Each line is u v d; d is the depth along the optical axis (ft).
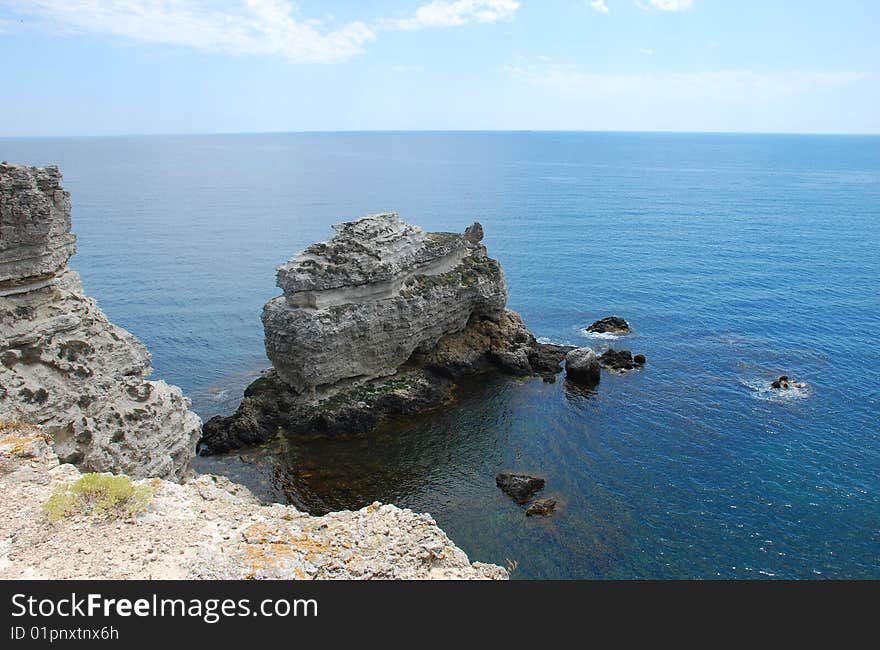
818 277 328.49
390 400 188.65
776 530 135.03
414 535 65.51
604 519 139.13
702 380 207.31
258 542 61.82
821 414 183.01
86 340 96.37
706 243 420.77
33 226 89.15
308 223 482.69
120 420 96.94
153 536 61.57
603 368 217.77
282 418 179.32
